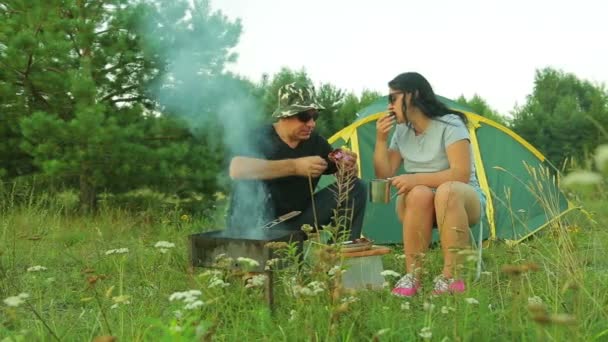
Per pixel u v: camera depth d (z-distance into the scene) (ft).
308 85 12.57
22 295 7.43
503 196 19.39
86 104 27.99
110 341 6.06
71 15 31.01
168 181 30.86
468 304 7.78
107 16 30.78
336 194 12.16
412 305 9.91
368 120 19.72
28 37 27.63
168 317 9.32
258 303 9.63
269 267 9.34
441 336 7.51
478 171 19.70
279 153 12.57
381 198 11.54
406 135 12.68
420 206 11.31
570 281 7.97
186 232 21.33
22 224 18.66
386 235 19.06
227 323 8.83
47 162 27.02
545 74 81.35
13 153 31.42
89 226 21.89
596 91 74.33
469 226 12.02
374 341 7.03
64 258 15.71
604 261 11.76
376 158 12.67
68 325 9.04
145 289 11.49
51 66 30.17
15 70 28.94
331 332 7.37
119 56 30.19
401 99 12.10
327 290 8.25
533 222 18.66
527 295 9.24
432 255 13.98
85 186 29.86
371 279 11.21
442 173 11.79
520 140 20.12
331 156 12.00
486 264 13.57
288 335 8.05
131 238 19.04
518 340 7.56
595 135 67.15
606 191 6.52
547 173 10.78
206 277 10.15
